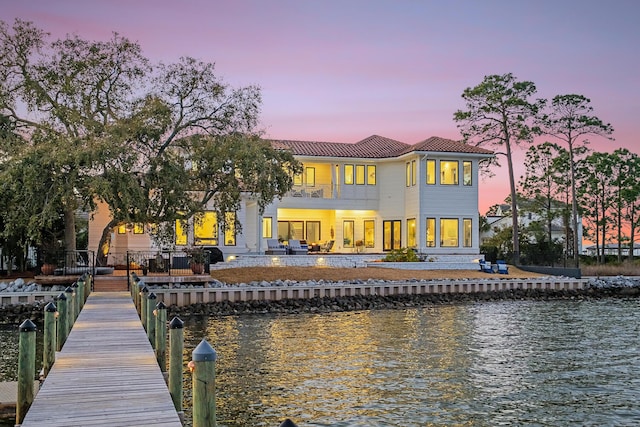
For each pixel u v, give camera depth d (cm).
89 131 2794
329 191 4594
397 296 3331
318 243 4666
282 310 2981
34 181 2536
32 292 2661
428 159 4388
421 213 4344
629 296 3909
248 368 1605
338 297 3180
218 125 3095
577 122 5153
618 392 1395
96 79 2978
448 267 4156
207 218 4000
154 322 1446
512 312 2973
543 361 1727
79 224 4638
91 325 1641
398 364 1667
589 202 5691
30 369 915
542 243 4906
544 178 5481
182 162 2917
